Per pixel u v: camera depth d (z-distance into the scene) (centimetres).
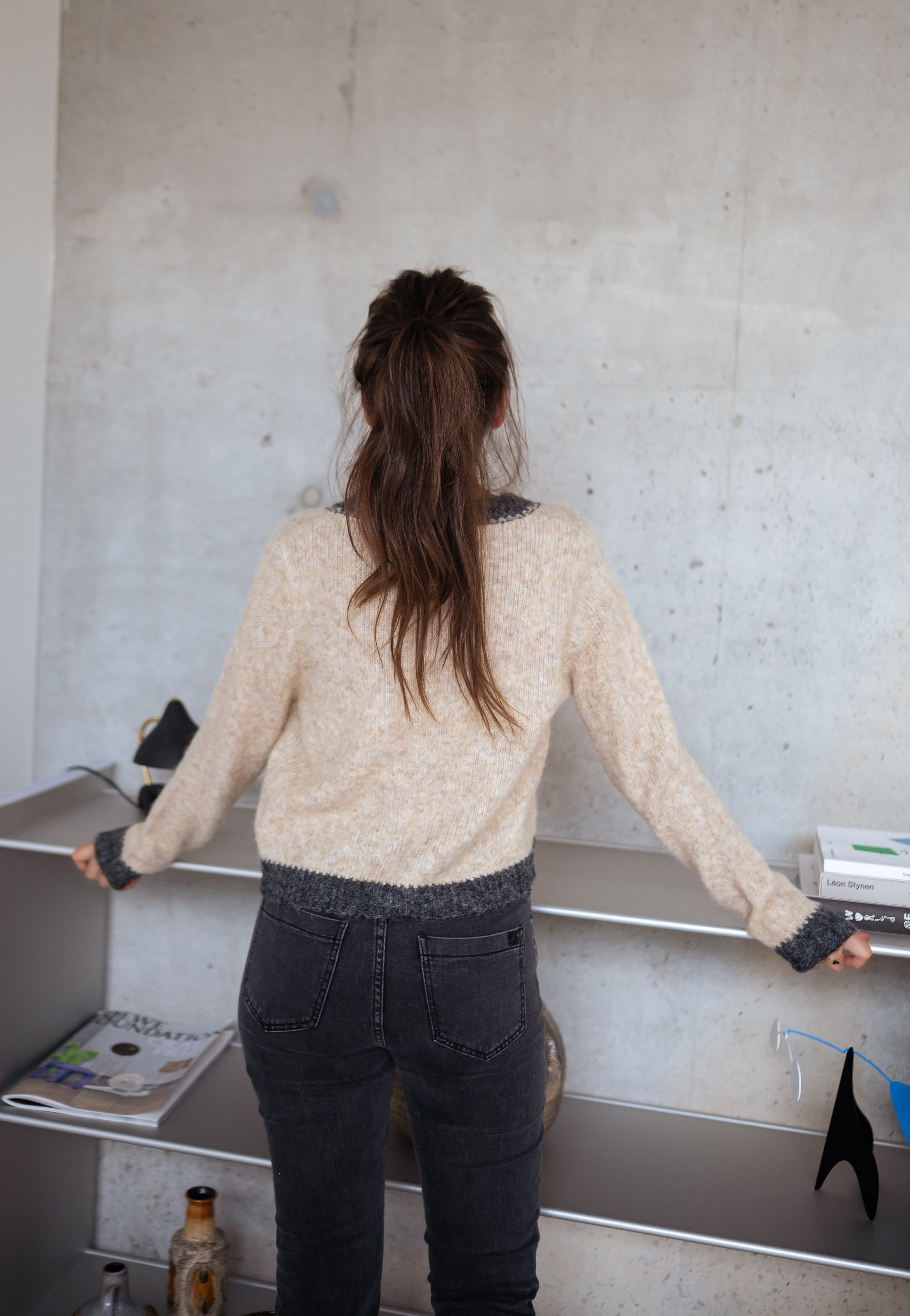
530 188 174
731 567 174
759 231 167
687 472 173
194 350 188
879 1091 179
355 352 180
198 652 193
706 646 176
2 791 194
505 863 110
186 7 183
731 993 182
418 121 177
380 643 106
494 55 173
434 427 102
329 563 110
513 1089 109
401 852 106
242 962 200
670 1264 186
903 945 137
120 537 194
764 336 169
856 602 170
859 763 173
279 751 117
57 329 193
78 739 200
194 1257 170
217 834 174
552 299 175
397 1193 190
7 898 171
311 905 107
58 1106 168
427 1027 105
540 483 178
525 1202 112
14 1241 180
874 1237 149
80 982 196
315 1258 115
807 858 165
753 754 176
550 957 188
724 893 122
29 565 195
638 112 169
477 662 103
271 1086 111
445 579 104
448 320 107
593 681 116
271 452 187
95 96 188
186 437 190
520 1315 112
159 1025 200
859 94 163
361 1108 113
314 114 180
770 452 170
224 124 183
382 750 107
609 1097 189
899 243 164
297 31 180
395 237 179
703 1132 179
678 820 119
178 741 174
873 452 167
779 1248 145
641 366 173
